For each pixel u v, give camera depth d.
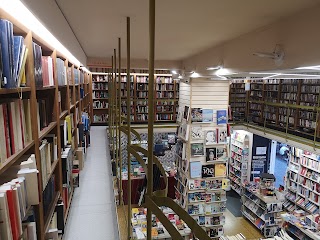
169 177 7.34
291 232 6.20
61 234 2.62
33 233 1.69
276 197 7.08
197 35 3.17
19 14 1.40
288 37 2.24
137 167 6.46
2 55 1.26
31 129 1.80
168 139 9.26
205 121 6.02
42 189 2.01
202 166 6.18
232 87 12.09
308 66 2.01
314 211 7.19
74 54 3.37
